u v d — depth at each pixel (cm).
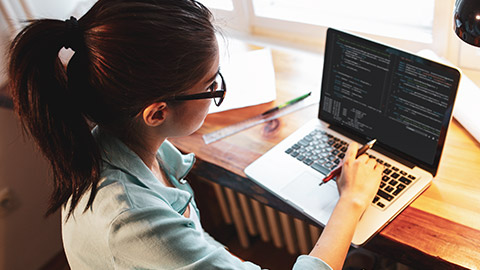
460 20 72
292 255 171
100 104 67
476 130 101
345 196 89
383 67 95
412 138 97
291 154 108
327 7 148
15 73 63
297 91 129
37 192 173
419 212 92
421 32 130
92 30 61
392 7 134
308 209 95
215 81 73
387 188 95
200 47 64
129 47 60
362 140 108
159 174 93
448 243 85
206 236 110
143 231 67
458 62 123
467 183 96
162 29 60
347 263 121
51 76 63
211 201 179
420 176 97
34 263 184
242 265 73
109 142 73
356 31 138
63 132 66
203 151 115
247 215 158
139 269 70
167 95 66
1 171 159
